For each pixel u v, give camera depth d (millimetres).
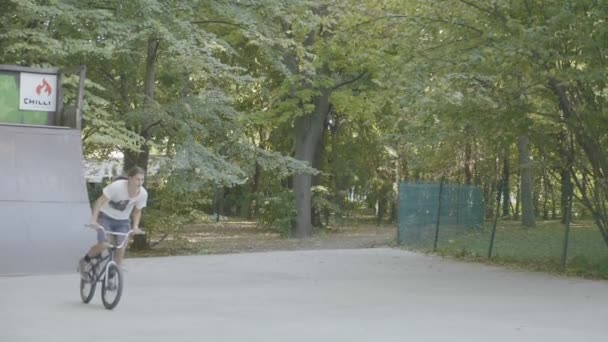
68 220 14375
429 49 15977
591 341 8969
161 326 9359
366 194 40594
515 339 9008
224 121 22703
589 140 15844
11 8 17547
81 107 15922
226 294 12133
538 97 16109
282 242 27359
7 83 16031
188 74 21859
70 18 17125
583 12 14117
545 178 35844
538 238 24141
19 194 14320
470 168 35656
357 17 16672
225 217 42125
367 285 13500
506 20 15211
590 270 15594
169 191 21922
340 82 29188
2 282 12812
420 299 11961
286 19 22219
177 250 23422
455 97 13734
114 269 10422
